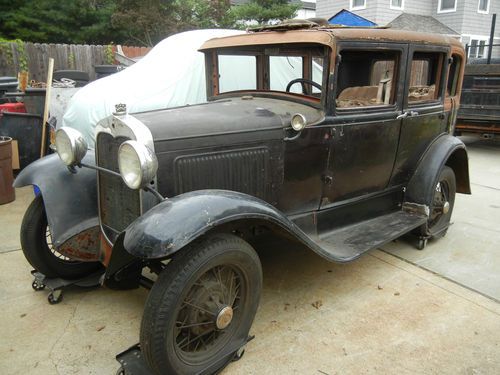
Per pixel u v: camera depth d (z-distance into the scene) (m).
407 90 3.42
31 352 2.53
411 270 3.60
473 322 2.87
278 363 2.46
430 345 2.63
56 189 2.90
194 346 2.35
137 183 2.13
